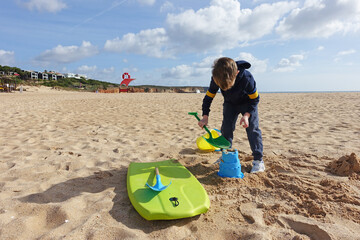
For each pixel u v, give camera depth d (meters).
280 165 2.81
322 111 7.50
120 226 1.77
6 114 7.42
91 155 3.44
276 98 13.65
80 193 2.28
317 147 3.56
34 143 4.08
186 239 1.64
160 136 4.70
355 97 12.41
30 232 1.69
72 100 13.26
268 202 2.08
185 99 15.08
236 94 2.59
